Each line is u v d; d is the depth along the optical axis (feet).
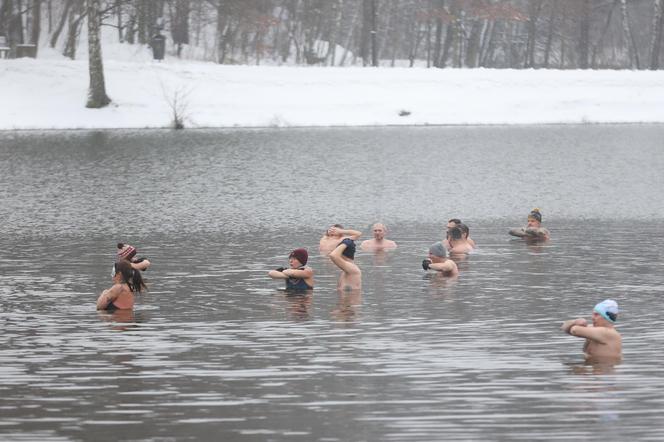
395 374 70.03
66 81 315.17
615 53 566.36
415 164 223.51
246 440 57.82
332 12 443.32
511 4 467.93
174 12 418.72
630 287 101.71
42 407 63.26
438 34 440.04
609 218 155.02
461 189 187.73
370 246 126.52
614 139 280.72
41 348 77.10
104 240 130.41
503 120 335.67
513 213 160.15
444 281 105.19
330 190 183.93
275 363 72.84
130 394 65.72
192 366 72.02
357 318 87.61
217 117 312.09
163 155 231.50
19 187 182.60
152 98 313.53
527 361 73.46
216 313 89.30
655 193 183.93
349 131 299.38
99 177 195.83
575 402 64.03
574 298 96.43
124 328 83.76
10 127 290.15
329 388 66.95
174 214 154.51
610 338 75.00
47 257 117.91
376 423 60.39
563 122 338.13
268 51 435.94
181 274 107.86
